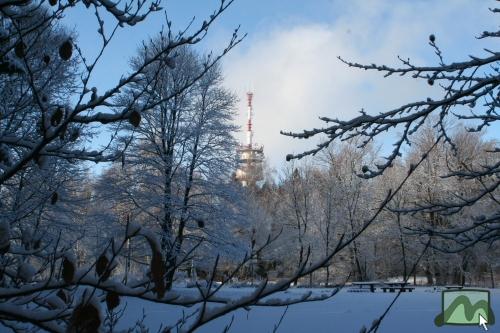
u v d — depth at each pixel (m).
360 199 34.94
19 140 2.76
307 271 1.78
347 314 13.16
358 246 35.09
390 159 4.62
